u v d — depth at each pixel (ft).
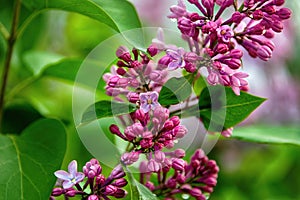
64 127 1.34
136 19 1.28
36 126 1.33
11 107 1.67
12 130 1.67
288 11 1.18
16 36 1.52
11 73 1.94
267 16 1.18
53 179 1.24
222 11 1.18
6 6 1.89
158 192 1.27
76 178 1.13
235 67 1.15
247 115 1.27
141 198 1.13
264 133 1.55
